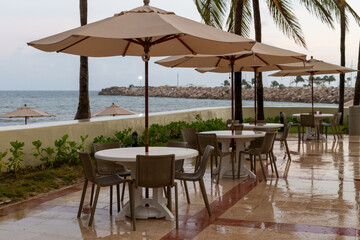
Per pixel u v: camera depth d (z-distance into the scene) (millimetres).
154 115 13406
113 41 5934
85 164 5211
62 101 103688
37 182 7312
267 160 10125
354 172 8727
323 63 13570
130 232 4887
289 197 6574
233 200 6398
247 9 17297
